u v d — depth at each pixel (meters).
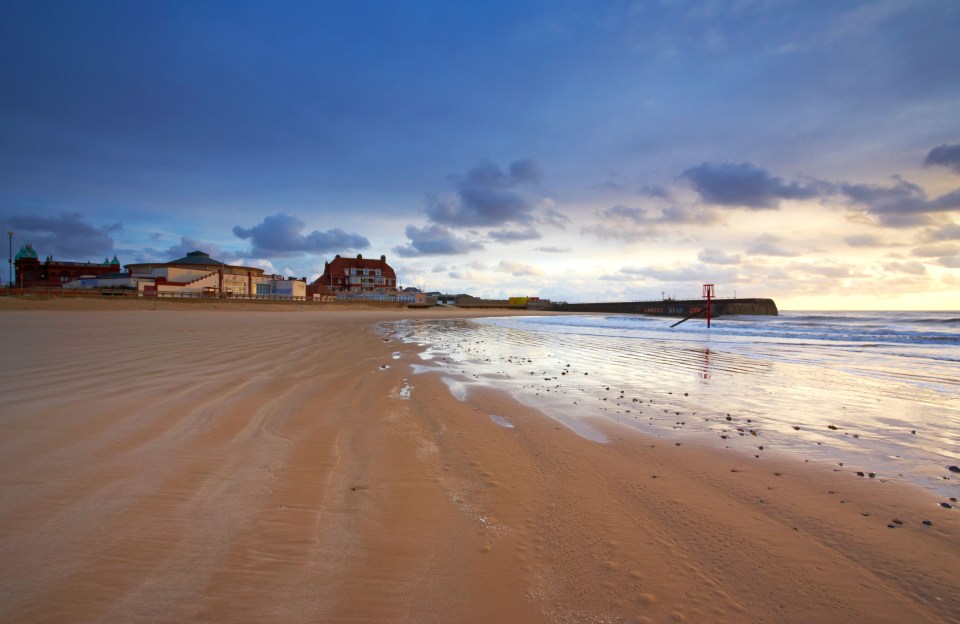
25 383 7.25
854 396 8.17
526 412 6.68
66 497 3.33
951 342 19.48
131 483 3.62
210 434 5.00
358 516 3.27
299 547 2.83
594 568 2.74
